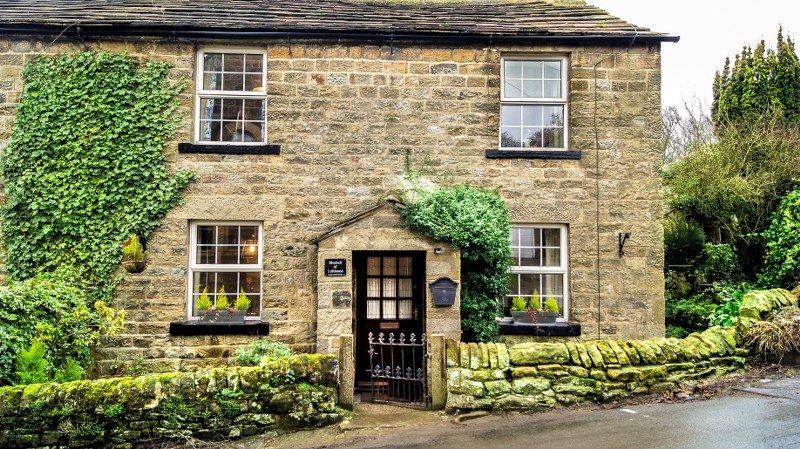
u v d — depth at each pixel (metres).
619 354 6.78
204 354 8.14
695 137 16.25
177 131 8.41
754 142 12.41
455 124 8.70
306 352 8.30
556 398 6.49
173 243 8.27
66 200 8.15
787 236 9.73
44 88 8.26
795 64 14.72
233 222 8.53
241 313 8.20
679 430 5.50
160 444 5.74
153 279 8.21
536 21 9.22
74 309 7.22
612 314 8.50
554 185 8.66
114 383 5.77
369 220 7.79
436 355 6.67
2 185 8.20
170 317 8.19
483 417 6.29
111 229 8.17
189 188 8.35
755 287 10.33
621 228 8.61
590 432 5.60
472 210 8.00
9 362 5.86
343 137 8.59
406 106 8.68
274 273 8.36
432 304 7.64
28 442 5.51
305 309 8.35
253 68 8.83
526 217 8.59
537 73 9.09
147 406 5.75
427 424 6.16
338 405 6.49
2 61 8.29
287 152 8.51
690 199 12.47
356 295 8.38
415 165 8.62
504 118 9.03
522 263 8.84
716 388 6.77
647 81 8.76
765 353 7.43
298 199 8.48
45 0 9.30
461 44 8.77
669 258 11.37
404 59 8.73
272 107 8.55
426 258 7.78
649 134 8.70
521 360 6.59
